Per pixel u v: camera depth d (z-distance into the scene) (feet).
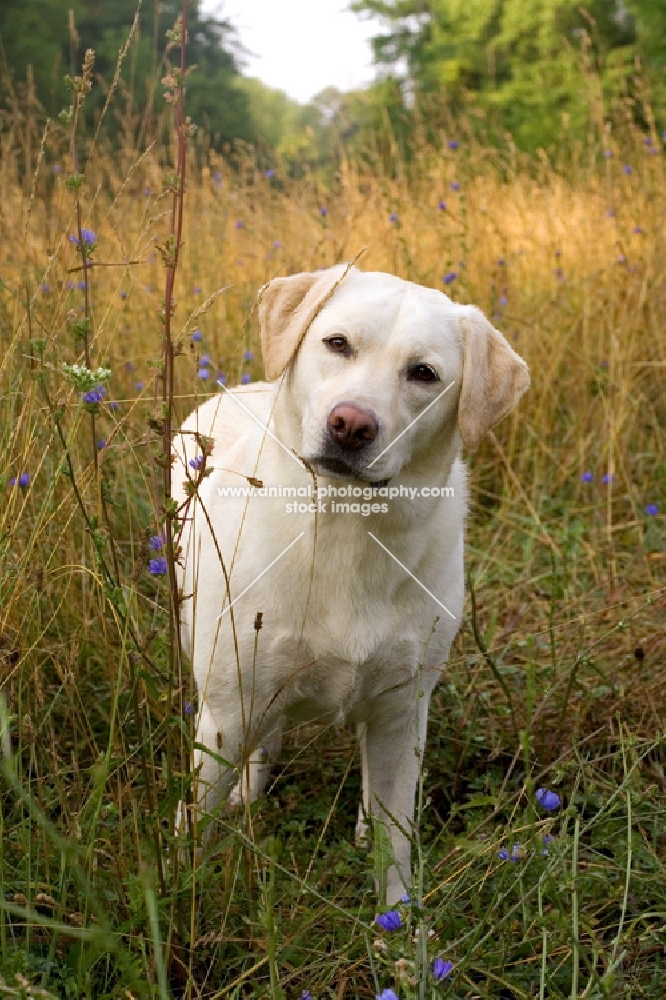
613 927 8.29
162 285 18.28
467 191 23.08
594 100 25.12
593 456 16.58
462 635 12.09
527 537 15.35
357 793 10.33
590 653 10.61
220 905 7.54
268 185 23.75
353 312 8.45
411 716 9.15
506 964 7.38
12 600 8.68
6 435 9.27
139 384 14.12
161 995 5.46
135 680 6.93
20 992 5.69
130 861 7.46
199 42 53.88
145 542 6.93
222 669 8.63
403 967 5.99
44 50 42.50
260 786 10.03
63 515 10.25
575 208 22.71
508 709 11.07
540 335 17.61
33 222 15.90
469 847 7.05
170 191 6.61
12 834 7.84
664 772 10.37
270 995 6.60
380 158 24.67
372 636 8.55
